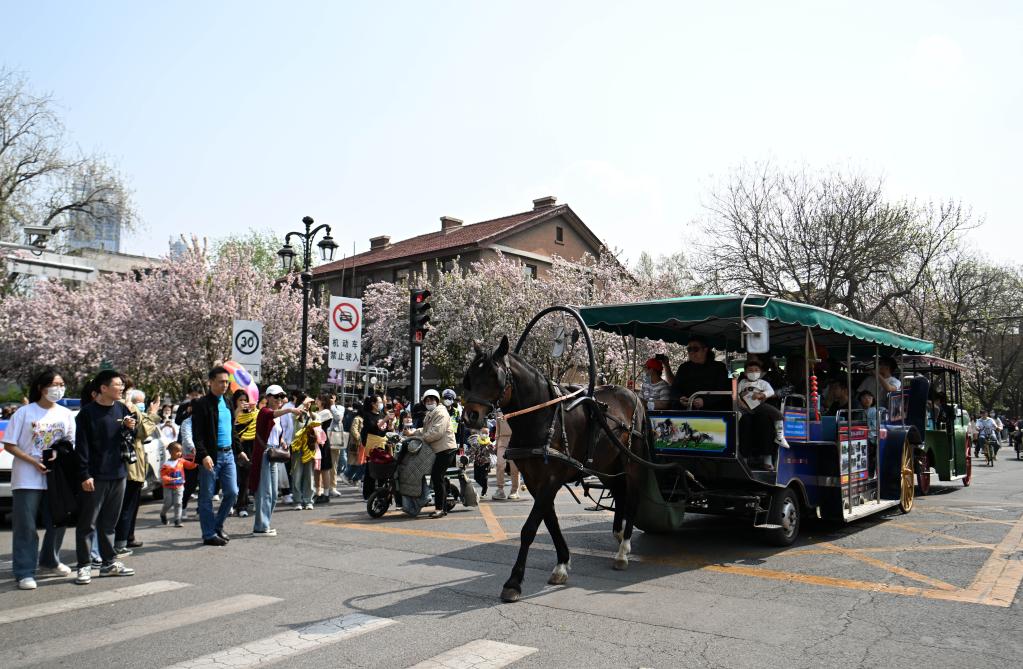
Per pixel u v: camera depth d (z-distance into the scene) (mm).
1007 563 7441
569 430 6668
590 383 6941
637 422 7703
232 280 26672
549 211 39750
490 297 29047
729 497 8047
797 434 8461
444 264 37906
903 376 13117
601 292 31531
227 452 8812
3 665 4504
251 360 14539
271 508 9484
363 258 44219
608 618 5500
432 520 10695
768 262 30641
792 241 30234
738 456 7750
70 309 34844
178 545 8711
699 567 7320
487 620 5445
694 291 33469
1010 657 4633
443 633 5121
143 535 9461
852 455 9375
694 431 8086
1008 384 56938
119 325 26359
